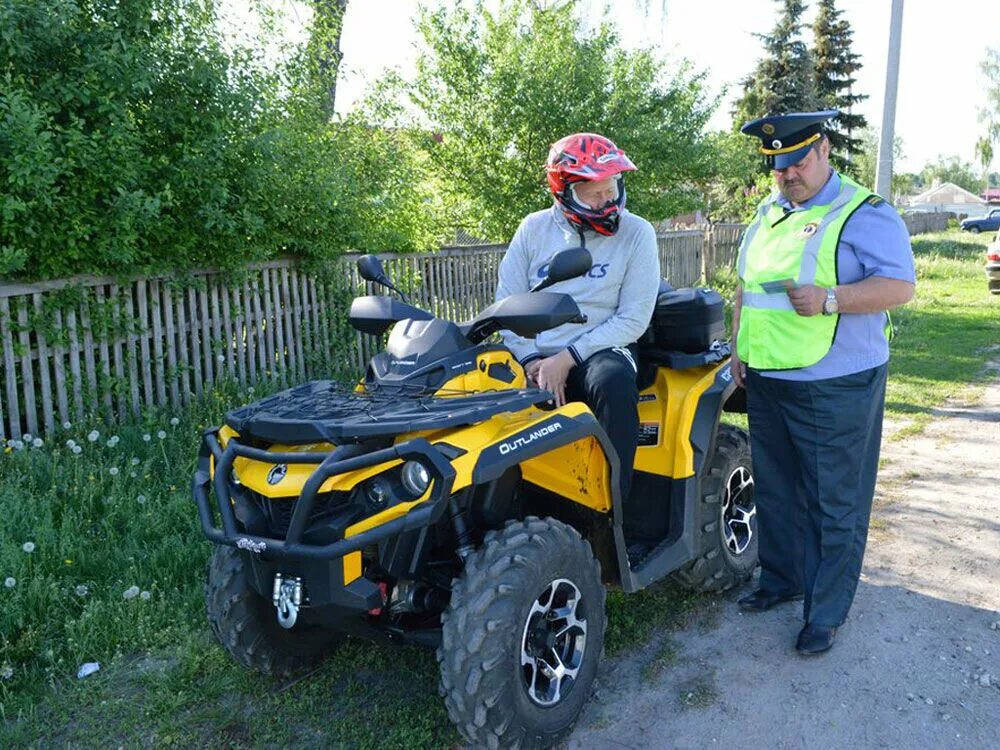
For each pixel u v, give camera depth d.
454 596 2.86
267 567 3.02
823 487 3.71
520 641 2.86
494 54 11.31
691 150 12.53
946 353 10.89
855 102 45.84
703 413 4.01
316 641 3.63
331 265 7.98
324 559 2.66
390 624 3.17
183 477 5.37
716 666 3.67
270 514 2.94
